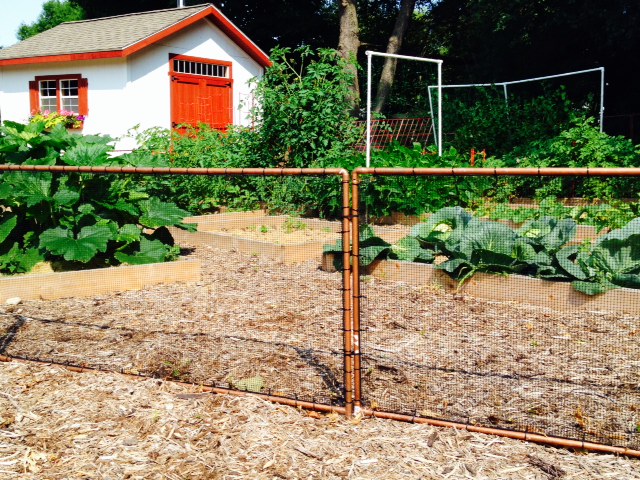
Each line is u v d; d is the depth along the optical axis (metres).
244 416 3.79
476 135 15.23
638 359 4.70
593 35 18.91
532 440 3.48
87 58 15.56
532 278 6.25
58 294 6.48
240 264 8.00
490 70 22.39
